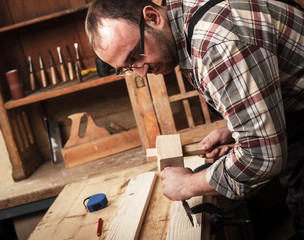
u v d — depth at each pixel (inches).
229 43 45.6
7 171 114.3
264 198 119.4
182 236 54.7
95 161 115.9
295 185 63.1
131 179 76.8
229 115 48.4
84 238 61.2
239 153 50.5
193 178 55.5
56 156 121.2
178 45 53.3
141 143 116.8
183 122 114.6
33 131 126.9
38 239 64.1
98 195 70.7
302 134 58.1
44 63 124.1
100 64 108.5
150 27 51.2
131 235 57.2
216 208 59.9
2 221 125.0
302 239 68.8
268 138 47.8
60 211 72.6
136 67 53.1
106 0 51.1
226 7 47.5
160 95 106.0
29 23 109.8
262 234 115.7
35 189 105.9
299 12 51.7
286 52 49.7
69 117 115.3
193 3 50.8
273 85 47.1
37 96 111.0
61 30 121.6
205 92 50.8
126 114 127.0
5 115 111.2
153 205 66.7
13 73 110.7
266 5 49.0
